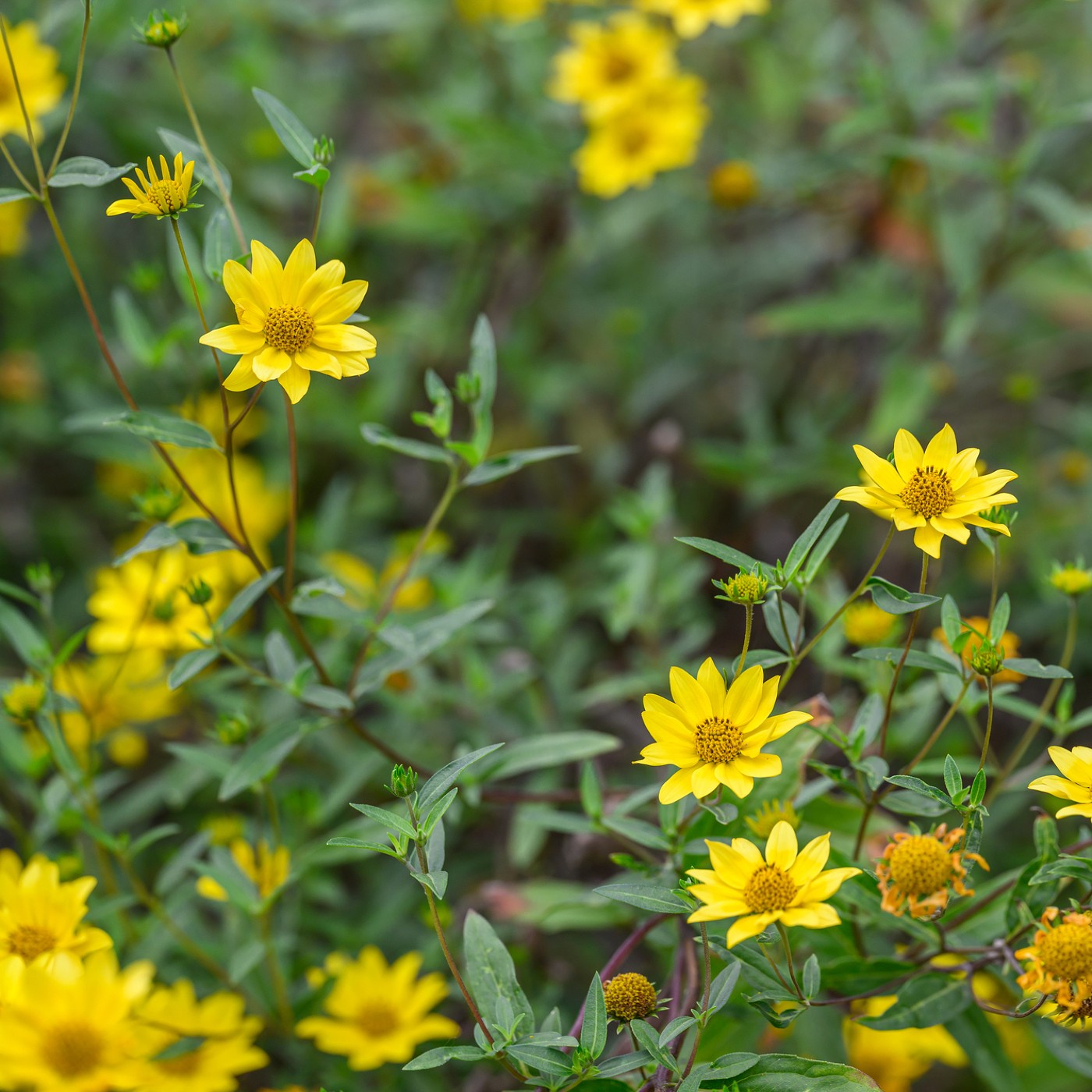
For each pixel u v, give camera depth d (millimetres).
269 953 1382
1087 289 1798
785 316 1758
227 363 1482
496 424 2014
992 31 1881
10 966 1275
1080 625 1659
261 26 1923
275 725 1357
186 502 1688
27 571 1390
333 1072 1391
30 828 1490
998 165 1577
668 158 1758
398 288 2125
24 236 1956
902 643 1392
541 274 1992
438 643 1361
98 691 1474
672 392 2035
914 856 1232
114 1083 1260
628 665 1655
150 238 1988
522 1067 1265
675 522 1794
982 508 1251
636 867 1308
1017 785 1333
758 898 1228
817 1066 1250
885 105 1669
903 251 1826
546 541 1979
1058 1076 1410
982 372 2096
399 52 2086
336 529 1629
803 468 1761
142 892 1373
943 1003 1289
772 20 2037
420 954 1431
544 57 1933
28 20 1606
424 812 1248
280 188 1875
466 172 1899
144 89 1839
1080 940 1230
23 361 1861
